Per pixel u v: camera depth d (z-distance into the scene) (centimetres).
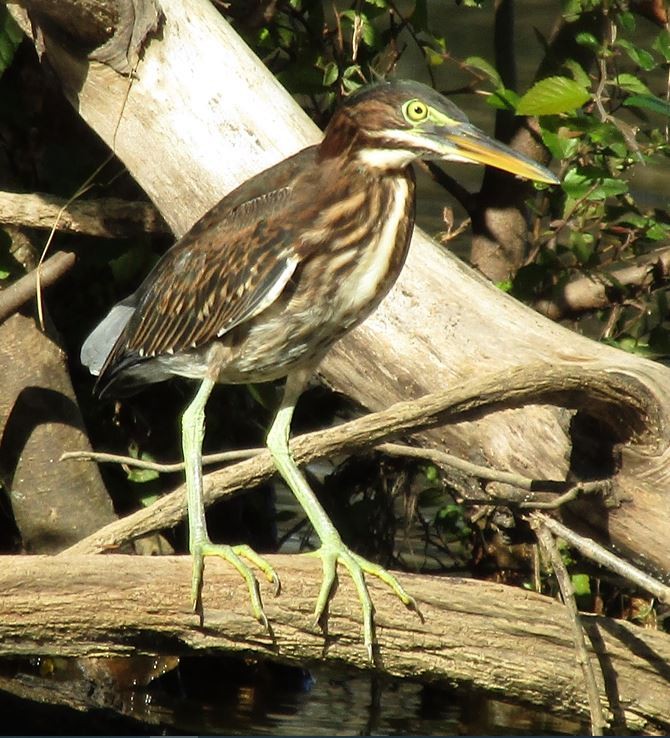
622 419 832
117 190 1173
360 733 1018
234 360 889
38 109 1173
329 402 1226
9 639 777
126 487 1184
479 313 937
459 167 1789
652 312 1208
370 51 1192
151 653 803
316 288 862
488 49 1866
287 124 1005
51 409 1100
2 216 1062
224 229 883
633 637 830
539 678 815
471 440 927
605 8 1098
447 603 798
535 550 1061
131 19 1002
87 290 1195
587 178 1060
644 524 848
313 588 790
